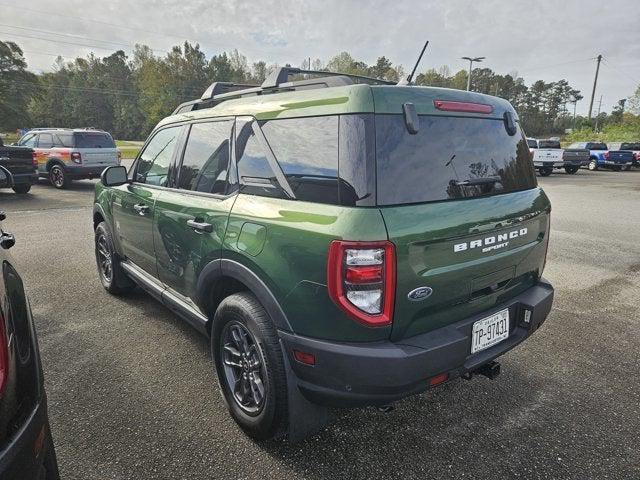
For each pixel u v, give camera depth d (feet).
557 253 21.57
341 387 6.57
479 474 7.38
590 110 157.17
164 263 10.84
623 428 8.60
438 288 6.73
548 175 73.10
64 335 12.25
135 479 7.20
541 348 11.89
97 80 336.70
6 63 221.25
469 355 7.37
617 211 34.06
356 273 6.10
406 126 6.77
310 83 8.13
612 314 14.19
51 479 5.89
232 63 327.26
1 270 5.83
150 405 9.15
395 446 8.04
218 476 7.28
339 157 6.57
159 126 12.07
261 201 7.67
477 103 8.04
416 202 6.68
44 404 5.37
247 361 8.11
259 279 7.38
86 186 47.16
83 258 19.67
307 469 7.45
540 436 8.35
